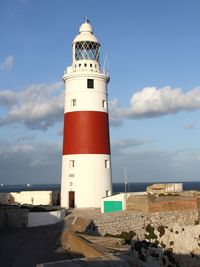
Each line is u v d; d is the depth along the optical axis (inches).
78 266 463.2
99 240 816.3
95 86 1637.6
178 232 1376.7
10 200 1807.3
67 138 1626.5
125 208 1429.6
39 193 1830.7
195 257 1359.5
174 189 1888.5
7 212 1116.5
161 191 1829.5
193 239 1392.7
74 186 1573.6
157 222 1354.6
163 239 1330.0
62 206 1604.3
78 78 1628.9
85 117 1604.3
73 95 1635.1
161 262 1206.9
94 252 617.9
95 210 1460.4
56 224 1144.2
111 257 514.6
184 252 1342.3
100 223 1169.4
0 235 973.2
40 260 705.6
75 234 831.1
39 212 1162.0
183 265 1316.4
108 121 1684.3
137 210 1370.6
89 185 1566.2
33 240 898.1
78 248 735.7
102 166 1596.9
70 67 1701.5
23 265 671.8
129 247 778.8
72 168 1587.1
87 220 1136.2
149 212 1342.3
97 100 1632.6
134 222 1284.4
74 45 1713.8
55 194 1882.4
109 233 1187.3
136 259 719.7
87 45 1699.1
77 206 1558.8
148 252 1186.0
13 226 1112.8
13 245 842.8
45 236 948.0
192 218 1472.7
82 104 1612.9
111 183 1643.7
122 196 1439.5
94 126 1604.3
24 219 1126.4
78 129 1598.2
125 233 1215.6
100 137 1610.5
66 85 1686.8
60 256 735.7
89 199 1560.0
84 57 1704.0
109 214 1277.1
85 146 1582.2
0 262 697.0
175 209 1425.9
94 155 1584.6
